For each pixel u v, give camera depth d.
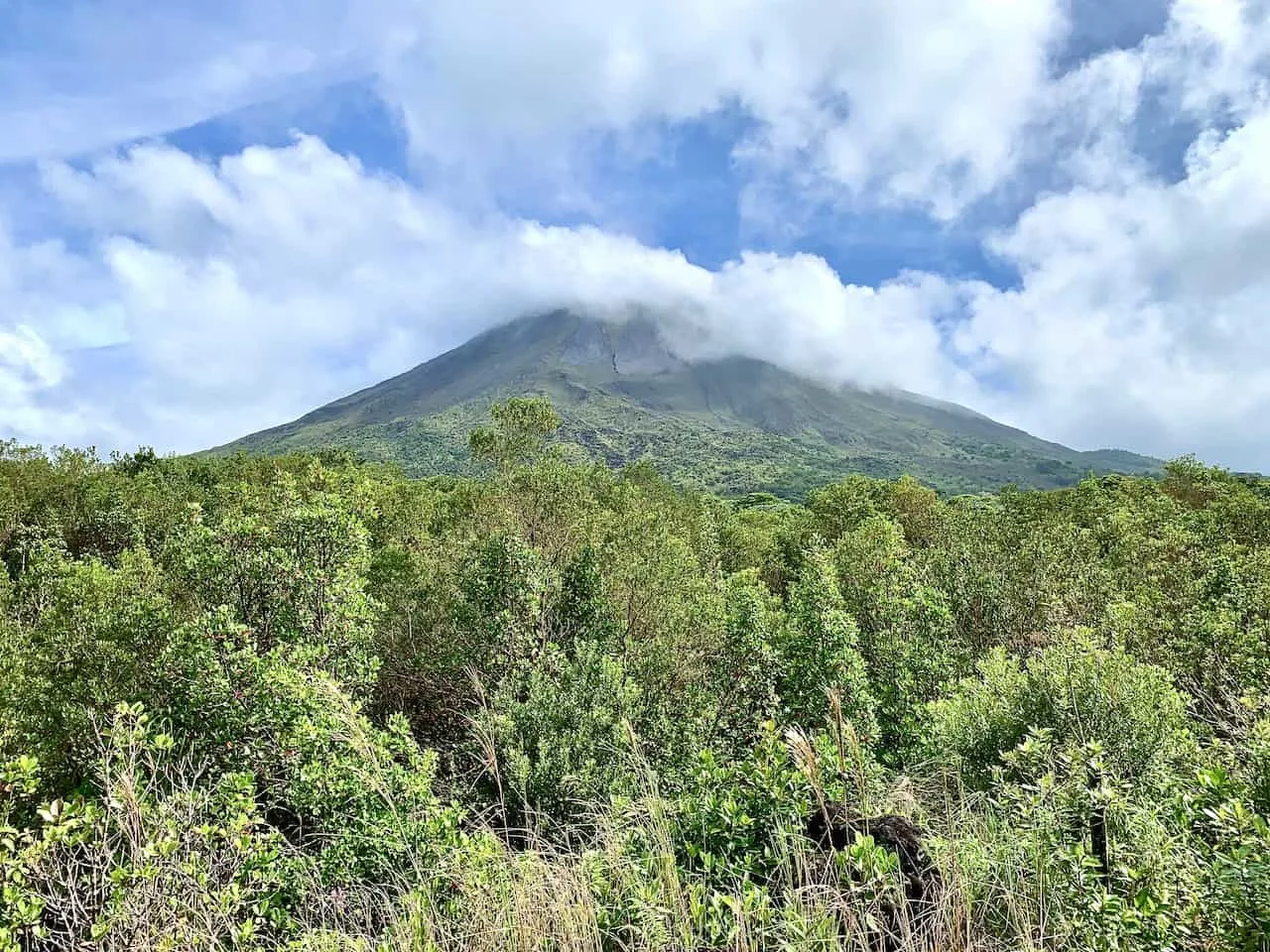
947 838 4.36
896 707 10.12
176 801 4.85
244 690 7.03
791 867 3.91
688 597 13.69
